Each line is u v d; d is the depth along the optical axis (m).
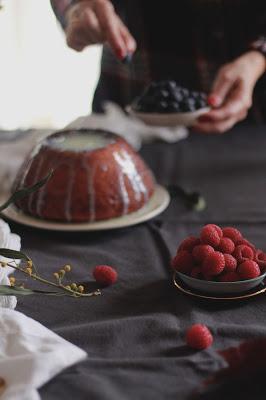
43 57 3.09
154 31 1.74
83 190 1.16
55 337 0.83
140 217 1.19
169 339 0.87
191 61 1.75
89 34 1.37
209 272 0.92
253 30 1.70
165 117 1.37
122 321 0.89
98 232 1.16
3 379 0.77
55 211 1.16
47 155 1.18
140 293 0.97
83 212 1.16
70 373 0.80
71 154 1.17
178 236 1.15
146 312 0.93
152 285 0.99
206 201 1.31
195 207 1.27
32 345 0.81
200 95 1.42
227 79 1.48
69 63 3.12
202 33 1.72
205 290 0.94
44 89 3.15
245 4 1.68
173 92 1.39
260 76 1.62
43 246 1.12
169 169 1.47
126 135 1.58
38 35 3.03
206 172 1.45
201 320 0.90
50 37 3.04
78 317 0.92
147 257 1.08
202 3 1.69
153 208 1.23
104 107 1.78
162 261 1.07
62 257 1.08
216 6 1.69
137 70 1.77
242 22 1.70
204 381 0.77
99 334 0.87
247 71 1.50
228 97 1.49
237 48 1.72
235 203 1.29
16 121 3.18
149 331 0.88
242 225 1.20
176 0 1.70
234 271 0.93
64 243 1.13
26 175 1.20
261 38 1.60
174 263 0.96
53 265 1.05
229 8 1.69
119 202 1.18
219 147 1.59
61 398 0.76
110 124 1.59
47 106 3.18
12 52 3.04
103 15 1.36
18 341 0.82
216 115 1.41
